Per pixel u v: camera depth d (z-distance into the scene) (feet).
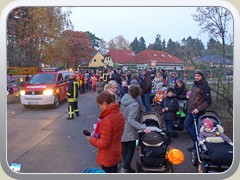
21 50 63.10
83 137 26.40
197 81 19.95
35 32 62.03
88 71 68.28
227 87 25.31
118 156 12.89
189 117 19.92
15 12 57.88
